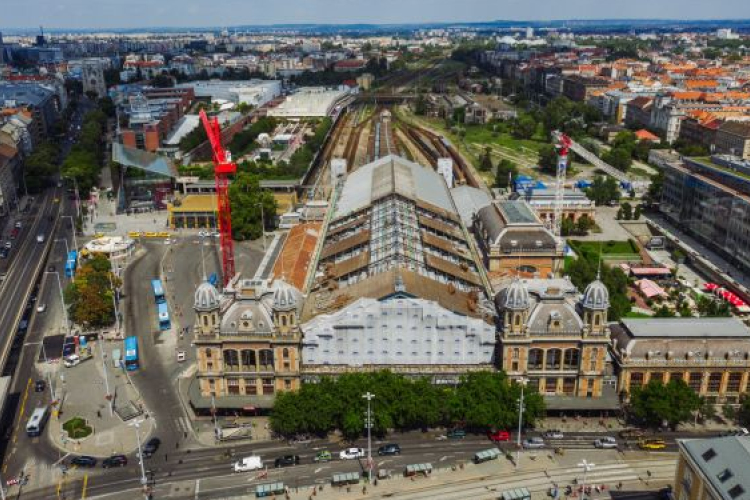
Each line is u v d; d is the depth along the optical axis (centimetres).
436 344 19050
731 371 19212
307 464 17212
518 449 17200
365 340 19050
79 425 18800
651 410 17988
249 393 19425
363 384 18062
